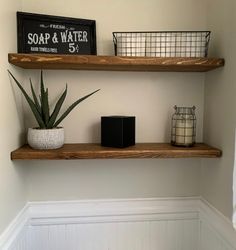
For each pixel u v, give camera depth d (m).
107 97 1.23
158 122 1.26
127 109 1.25
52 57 0.99
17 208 1.08
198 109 1.28
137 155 1.06
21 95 1.14
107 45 1.20
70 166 1.25
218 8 1.10
